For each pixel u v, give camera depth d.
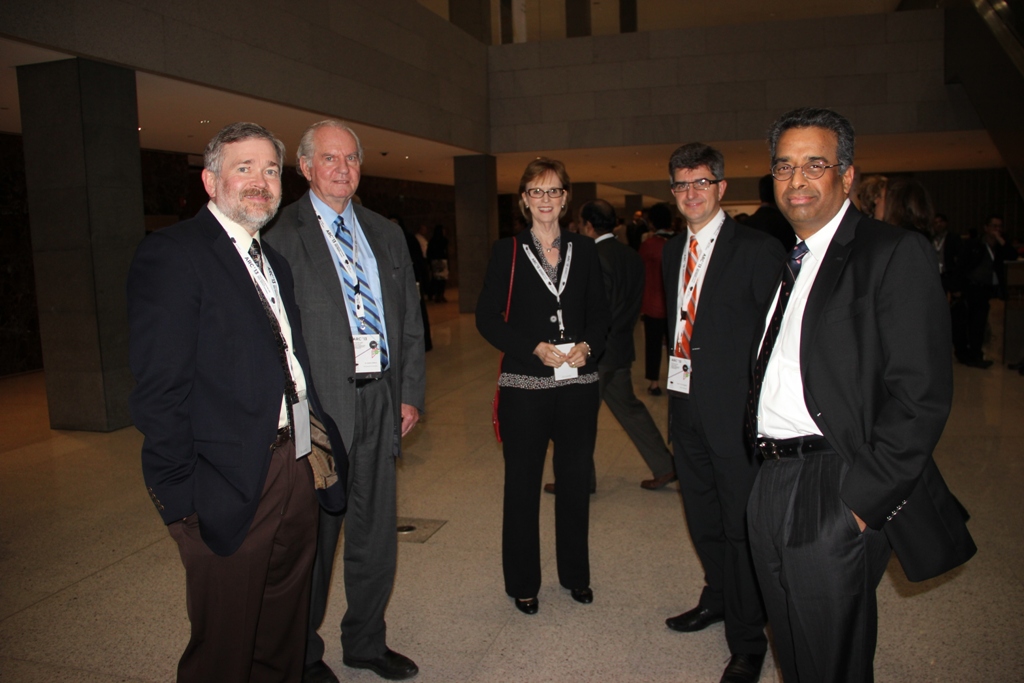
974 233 9.72
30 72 6.03
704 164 2.46
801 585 1.69
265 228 2.30
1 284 8.96
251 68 8.30
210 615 1.83
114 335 6.16
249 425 1.80
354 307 2.37
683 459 2.63
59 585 3.17
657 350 6.98
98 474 4.87
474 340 11.25
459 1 14.70
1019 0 10.19
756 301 2.38
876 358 1.60
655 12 15.62
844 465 1.67
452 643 2.64
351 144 2.32
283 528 1.95
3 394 7.87
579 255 2.86
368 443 2.39
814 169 1.68
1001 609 2.75
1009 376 7.52
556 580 3.15
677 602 2.92
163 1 6.88
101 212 6.06
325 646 2.67
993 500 3.90
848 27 13.50
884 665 2.40
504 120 15.18
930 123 13.32
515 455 2.79
